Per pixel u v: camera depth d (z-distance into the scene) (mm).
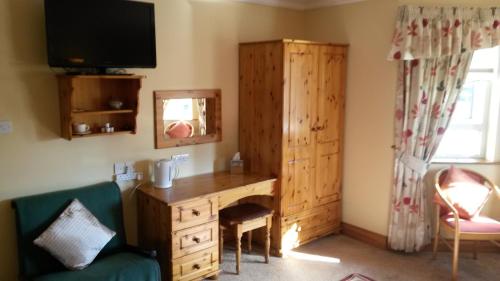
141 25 3043
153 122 3426
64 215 2734
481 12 3402
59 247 2605
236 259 3406
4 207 2775
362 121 4016
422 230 3766
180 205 2998
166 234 3027
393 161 3797
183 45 3514
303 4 4332
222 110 3873
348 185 4219
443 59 3512
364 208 4098
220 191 3264
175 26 3443
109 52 2910
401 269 3521
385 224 3924
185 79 3566
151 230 3223
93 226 2791
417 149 3654
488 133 3916
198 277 3189
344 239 4172
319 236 4109
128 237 3381
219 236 3547
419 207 3736
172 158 3588
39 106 2850
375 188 3977
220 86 3824
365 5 3867
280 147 3637
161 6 3340
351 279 3338
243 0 3854
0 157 2730
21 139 2803
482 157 3979
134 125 3107
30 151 2846
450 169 3715
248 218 3402
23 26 2734
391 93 3748
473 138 3967
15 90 2748
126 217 3350
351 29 4008
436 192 3602
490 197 3797
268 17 4113
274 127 3668
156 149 3475
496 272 3477
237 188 3383
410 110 3629
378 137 3896
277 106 3613
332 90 3977
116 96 3154
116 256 2822
